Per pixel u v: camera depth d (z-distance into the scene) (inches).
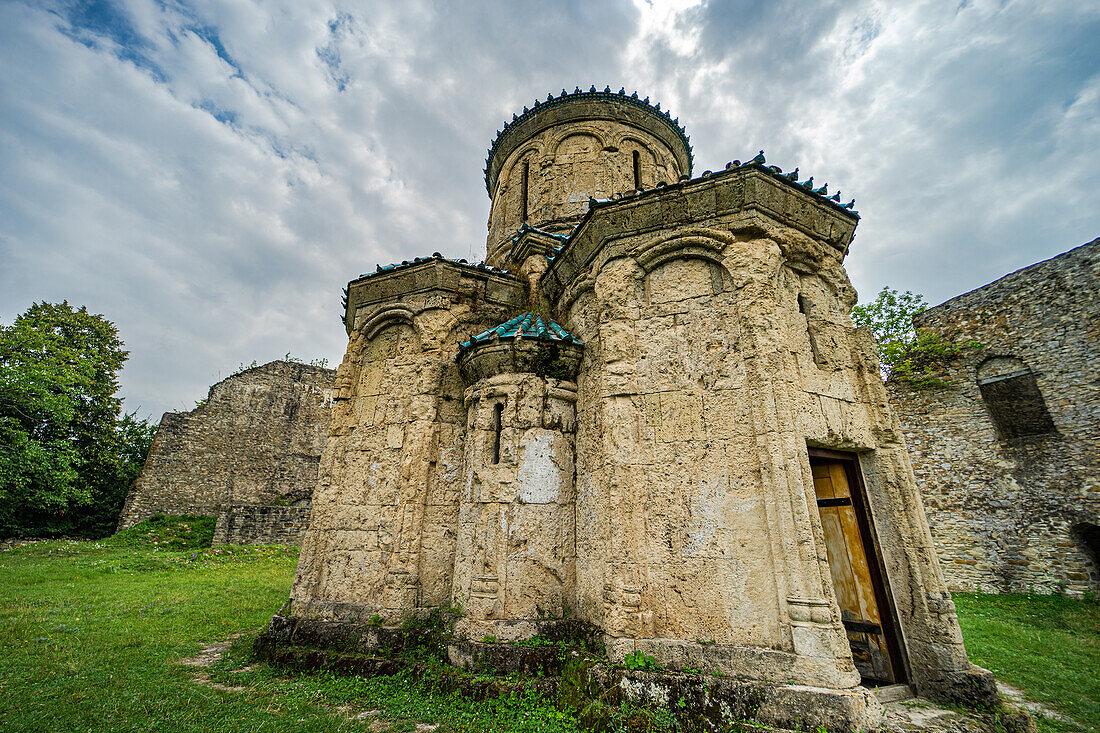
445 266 385.7
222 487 1136.2
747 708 203.5
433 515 334.3
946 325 665.0
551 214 503.2
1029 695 281.1
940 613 252.1
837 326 300.8
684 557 244.8
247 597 540.1
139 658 306.0
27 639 342.3
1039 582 545.3
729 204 285.0
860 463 289.0
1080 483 532.1
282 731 207.6
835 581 283.6
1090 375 540.7
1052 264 581.9
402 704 240.1
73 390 999.6
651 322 289.0
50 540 895.1
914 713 228.8
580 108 538.6
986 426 613.9
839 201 316.5
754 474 241.1
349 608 323.0
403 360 376.2
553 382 322.7
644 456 266.1
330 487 366.3
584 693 229.6
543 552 290.5
